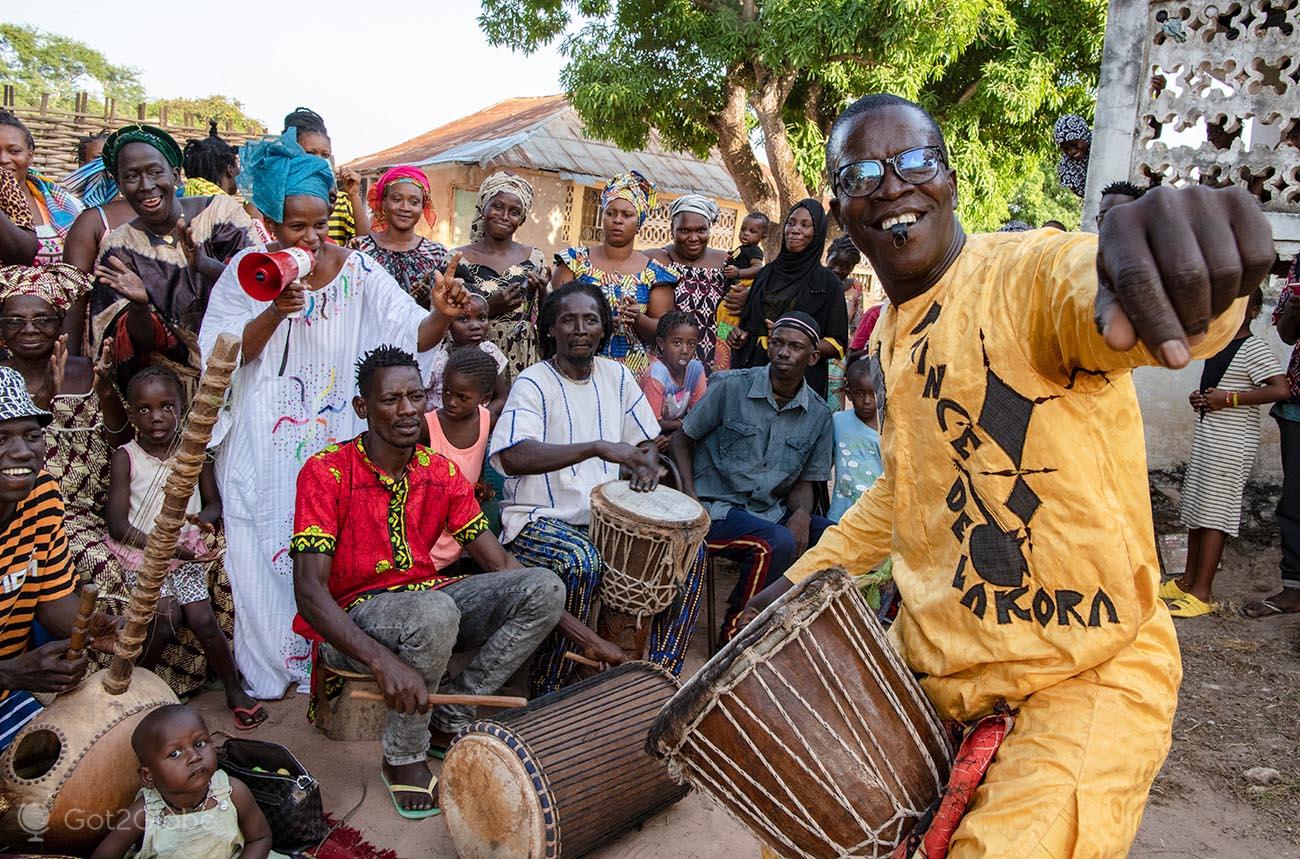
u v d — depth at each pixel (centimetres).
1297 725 443
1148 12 661
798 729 207
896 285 206
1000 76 1444
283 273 329
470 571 457
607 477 452
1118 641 191
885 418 219
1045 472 188
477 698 323
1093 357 171
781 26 1358
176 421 397
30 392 391
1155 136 671
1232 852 348
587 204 1975
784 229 627
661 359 608
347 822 331
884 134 194
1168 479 669
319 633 342
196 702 409
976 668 203
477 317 509
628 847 331
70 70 4759
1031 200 2689
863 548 258
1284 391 543
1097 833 184
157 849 272
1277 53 620
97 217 454
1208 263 135
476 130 2355
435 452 379
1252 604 570
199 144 598
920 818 206
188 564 391
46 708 285
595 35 1553
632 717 333
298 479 351
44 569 307
